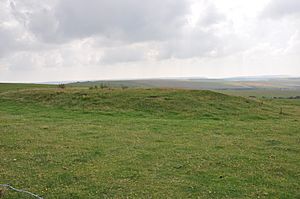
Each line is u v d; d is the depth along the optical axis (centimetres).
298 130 2566
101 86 4928
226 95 4344
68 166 1485
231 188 1241
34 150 1762
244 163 1578
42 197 1125
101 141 2033
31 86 6481
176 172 1423
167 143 2006
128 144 1961
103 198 1132
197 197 1154
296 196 1179
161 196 1156
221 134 2370
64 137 2133
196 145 1966
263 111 3725
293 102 5544
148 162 1570
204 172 1429
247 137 2264
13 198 1105
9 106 3744
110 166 1494
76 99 3966
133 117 3250
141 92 4309
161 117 3297
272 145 2009
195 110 3559
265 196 1172
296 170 1480
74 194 1156
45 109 3591
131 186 1244
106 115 3325
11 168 1435
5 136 2111
